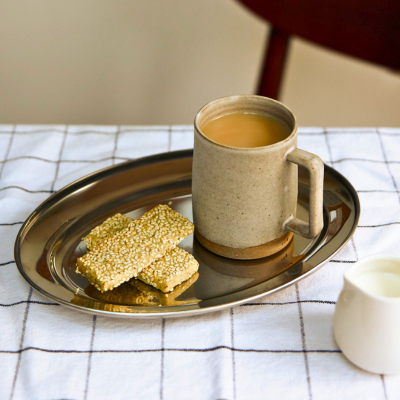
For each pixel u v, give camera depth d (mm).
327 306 708
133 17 1351
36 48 1405
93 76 1473
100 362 678
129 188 797
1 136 883
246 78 1479
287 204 713
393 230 768
